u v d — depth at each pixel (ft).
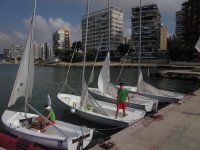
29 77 42.47
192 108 47.55
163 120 38.78
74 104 55.16
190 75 146.72
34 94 93.50
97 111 49.06
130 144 28.89
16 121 40.11
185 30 295.69
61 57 458.09
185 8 300.81
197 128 34.76
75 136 33.71
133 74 201.87
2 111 62.90
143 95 68.39
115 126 44.52
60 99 58.54
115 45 381.81
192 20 282.97
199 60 259.39
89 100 50.65
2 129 43.04
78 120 51.06
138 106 54.29
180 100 55.67
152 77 169.37
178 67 244.22
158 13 400.88
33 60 42.34
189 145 28.63
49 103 45.42
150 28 387.34
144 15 388.78
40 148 30.25
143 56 395.34
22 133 35.24
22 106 69.56
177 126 35.68
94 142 39.27
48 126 37.55
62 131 35.81
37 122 38.45
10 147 31.78
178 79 153.07
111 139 30.45
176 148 27.81
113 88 64.85
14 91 40.83
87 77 173.47
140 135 31.89
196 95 62.95
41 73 224.33
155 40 386.93
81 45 197.26
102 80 67.00
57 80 152.35
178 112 44.16
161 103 66.18
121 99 45.78
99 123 47.21
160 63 318.65
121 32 382.83
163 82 139.85
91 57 349.61
